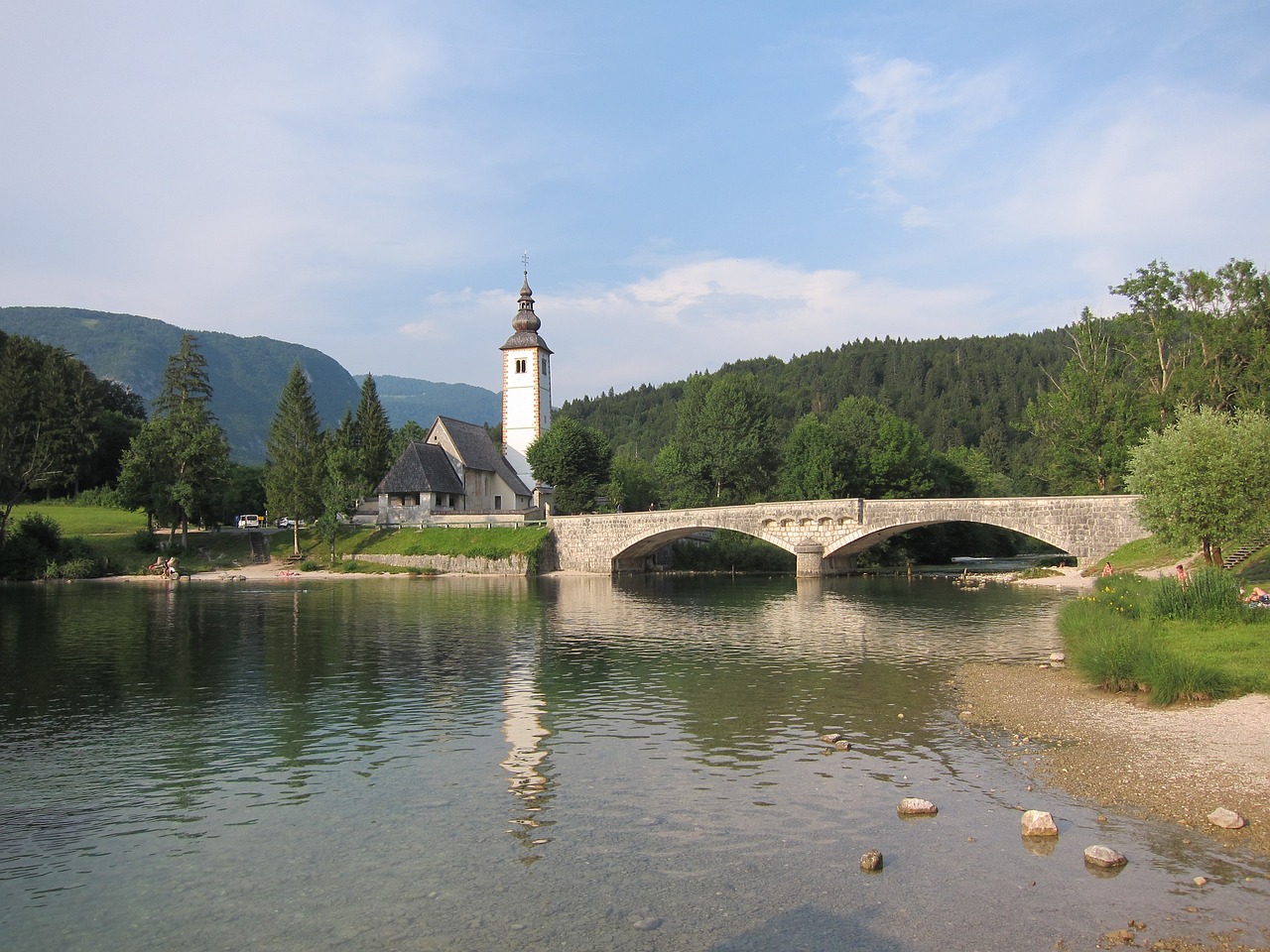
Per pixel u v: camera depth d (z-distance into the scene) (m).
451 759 23.75
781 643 43.22
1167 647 30.94
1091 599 41.31
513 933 14.11
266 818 19.52
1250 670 27.20
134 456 98.25
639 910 14.77
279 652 41.59
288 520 122.81
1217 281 75.19
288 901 15.47
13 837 18.59
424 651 41.75
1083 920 13.88
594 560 97.38
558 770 22.59
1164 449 47.62
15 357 106.25
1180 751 21.84
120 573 93.81
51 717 28.80
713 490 123.50
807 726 26.39
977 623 49.81
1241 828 17.12
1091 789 19.77
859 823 18.30
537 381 127.75
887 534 87.69
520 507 124.31
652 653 40.62
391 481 106.88
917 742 24.30
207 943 14.11
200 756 24.34
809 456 109.88
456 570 96.38
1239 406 67.88
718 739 25.16
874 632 46.59
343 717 28.58
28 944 14.16
